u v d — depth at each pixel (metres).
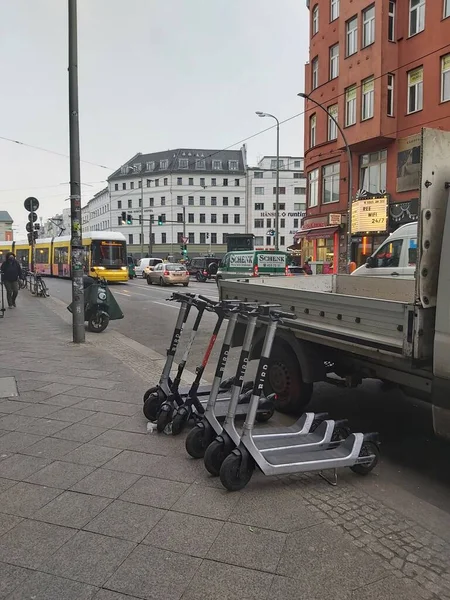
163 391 4.90
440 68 20.98
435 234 3.45
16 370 7.02
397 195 23.25
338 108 26.14
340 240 27.48
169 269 31.11
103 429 4.68
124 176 97.31
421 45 21.77
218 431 3.95
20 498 3.36
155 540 2.87
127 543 2.84
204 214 92.00
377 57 22.91
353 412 5.77
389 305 3.69
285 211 91.62
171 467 3.88
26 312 15.01
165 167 93.44
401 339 3.58
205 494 3.46
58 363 7.52
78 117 9.23
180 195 91.62
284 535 2.96
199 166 92.81
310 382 5.10
